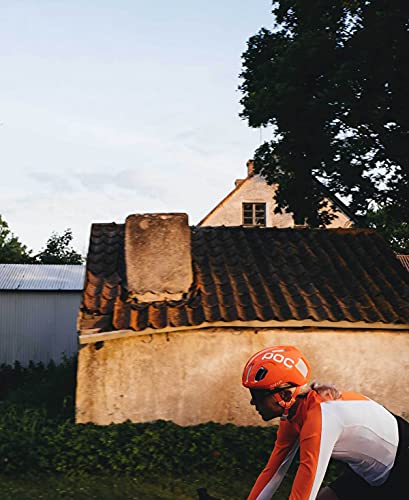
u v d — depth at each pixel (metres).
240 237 12.77
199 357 9.89
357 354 10.17
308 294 10.62
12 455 8.11
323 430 2.93
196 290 10.59
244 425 9.85
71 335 18.98
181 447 8.36
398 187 14.35
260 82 14.30
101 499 7.27
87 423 9.35
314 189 15.23
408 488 3.07
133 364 9.73
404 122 12.94
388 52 12.30
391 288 11.05
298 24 14.43
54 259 44.12
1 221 43.91
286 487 7.62
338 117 13.20
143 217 10.92
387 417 3.12
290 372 3.01
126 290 10.57
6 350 18.75
